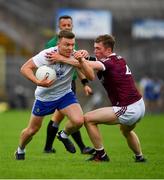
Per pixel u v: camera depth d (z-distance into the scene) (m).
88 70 24.89
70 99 26.19
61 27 30.73
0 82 93.62
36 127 26.73
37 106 26.33
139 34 102.31
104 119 25.44
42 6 108.81
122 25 109.19
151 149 34.66
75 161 27.28
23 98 90.81
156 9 111.94
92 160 27.06
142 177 22.92
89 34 98.44
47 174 23.25
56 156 29.70
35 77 25.16
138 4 112.19
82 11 98.44
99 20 98.38
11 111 83.00
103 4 111.62
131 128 26.02
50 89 25.91
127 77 25.39
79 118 25.81
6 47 101.81
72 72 26.02
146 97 88.81
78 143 30.75
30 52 101.88
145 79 88.88
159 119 70.56
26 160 27.56
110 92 25.45
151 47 100.62
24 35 103.50
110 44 25.58
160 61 98.94
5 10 106.62
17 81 93.56
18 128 50.78
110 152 32.50
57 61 25.33
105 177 22.72
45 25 105.00
